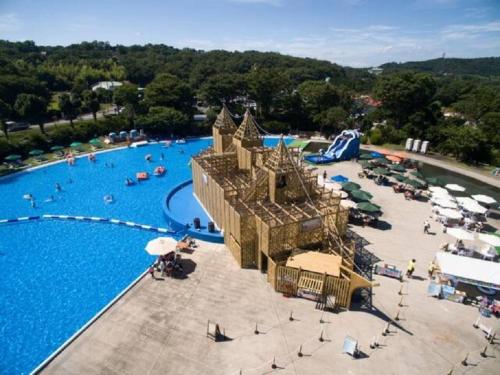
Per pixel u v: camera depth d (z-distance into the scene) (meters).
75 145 70.06
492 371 21.33
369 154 64.44
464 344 23.27
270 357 21.98
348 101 98.62
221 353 22.28
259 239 29.92
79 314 26.95
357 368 21.23
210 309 26.06
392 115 89.81
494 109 92.62
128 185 53.41
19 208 45.44
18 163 61.34
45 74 132.62
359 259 32.84
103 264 33.56
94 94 82.38
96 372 21.09
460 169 63.34
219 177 39.31
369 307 26.41
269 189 34.31
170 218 39.88
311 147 78.06
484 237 33.56
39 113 80.00
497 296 28.28
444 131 73.81
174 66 151.75
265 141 83.50
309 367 21.25
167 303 26.73
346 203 39.84
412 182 47.88
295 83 158.75
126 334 23.86
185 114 86.50
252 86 91.31
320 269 26.86
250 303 26.66
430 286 27.72
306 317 25.25
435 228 39.34
